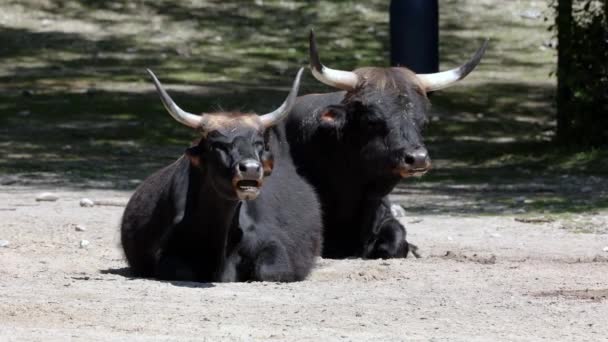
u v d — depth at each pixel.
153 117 107.56
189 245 43.16
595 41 91.94
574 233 60.50
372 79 49.50
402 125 48.50
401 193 75.94
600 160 87.75
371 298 40.00
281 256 43.75
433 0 101.50
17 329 33.62
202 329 34.22
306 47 138.62
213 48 137.00
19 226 58.97
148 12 145.88
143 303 38.12
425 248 54.88
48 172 83.00
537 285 43.56
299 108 51.72
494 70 132.50
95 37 137.88
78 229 58.03
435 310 38.06
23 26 139.75
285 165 49.66
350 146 49.66
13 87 118.00
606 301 40.00
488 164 90.00
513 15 149.75
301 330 34.34
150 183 45.47
